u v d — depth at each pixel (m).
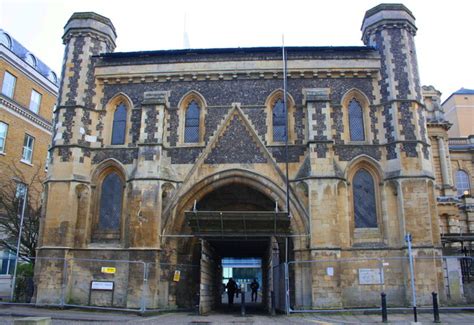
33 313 17.50
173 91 22.84
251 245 23.56
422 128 21.50
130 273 19.59
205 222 18.53
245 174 21.31
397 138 20.97
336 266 19.31
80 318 16.22
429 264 19.45
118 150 22.05
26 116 33.94
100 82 23.12
